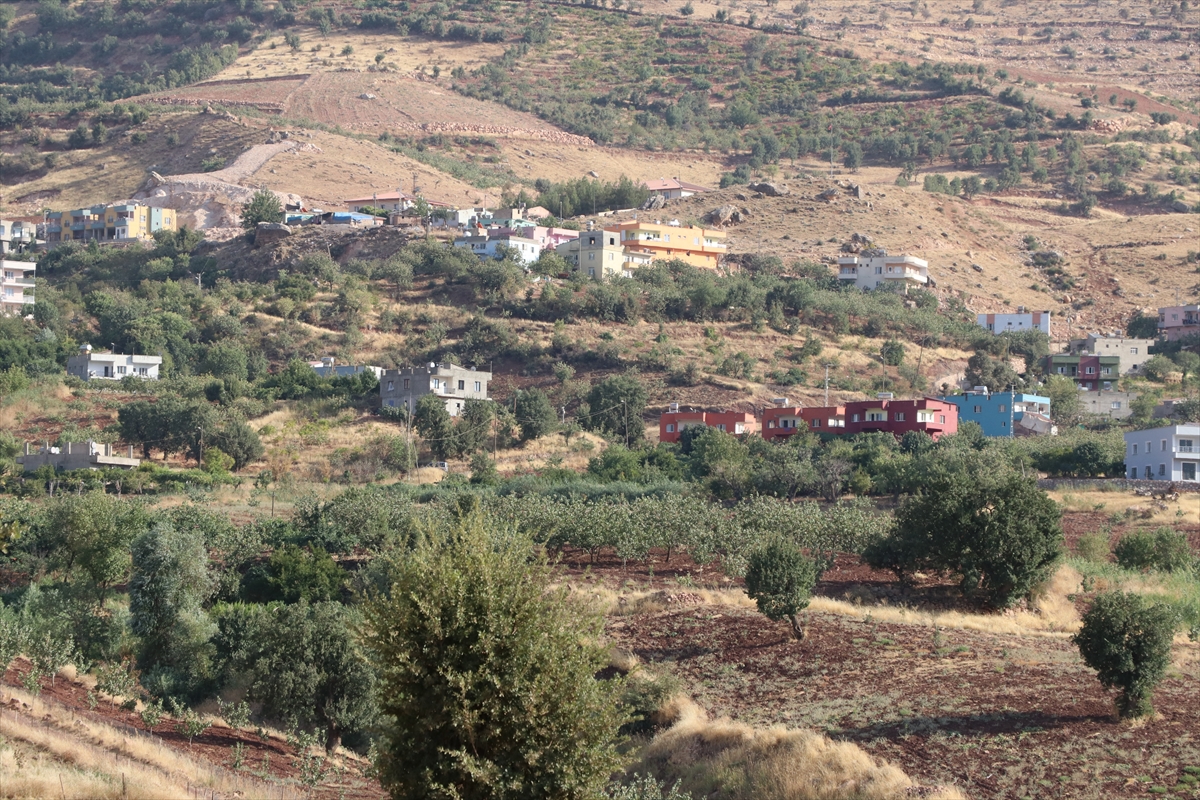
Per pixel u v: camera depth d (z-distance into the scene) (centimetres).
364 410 15875
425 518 9475
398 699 3131
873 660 6450
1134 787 4612
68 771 3631
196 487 12181
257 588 8469
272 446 14475
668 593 7869
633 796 4494
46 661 5738
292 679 5869
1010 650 6531
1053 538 7669
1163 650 5250
